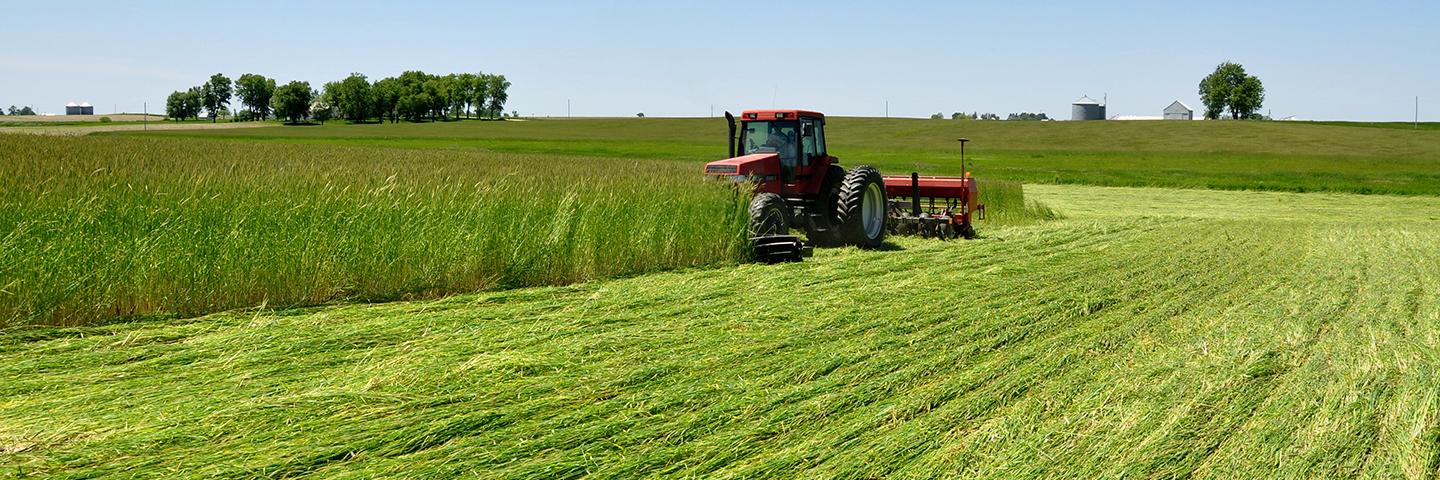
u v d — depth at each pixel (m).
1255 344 6.26
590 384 4.92
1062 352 5.93
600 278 9.09
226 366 5.20
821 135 13.15
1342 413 4.62
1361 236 15.75
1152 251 12.41
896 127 93.75
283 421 4.19
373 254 7.71
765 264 10.59
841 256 11.40
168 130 92.31
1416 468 3.92
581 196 9.97
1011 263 10.62
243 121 142.38
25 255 6.12
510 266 8.54
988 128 90.94
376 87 134.12
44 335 5.81
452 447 3.93
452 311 7.00
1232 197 31.61
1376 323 7.19
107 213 6.98
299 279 7.25
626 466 3.76
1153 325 7.00
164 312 6.57
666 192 10.83
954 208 14.77
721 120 116.12
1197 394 4.96
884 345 6.02
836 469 3.81
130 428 4.04
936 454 4.01
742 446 4.05
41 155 11.67
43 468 3.59
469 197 9.23
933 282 8.87
